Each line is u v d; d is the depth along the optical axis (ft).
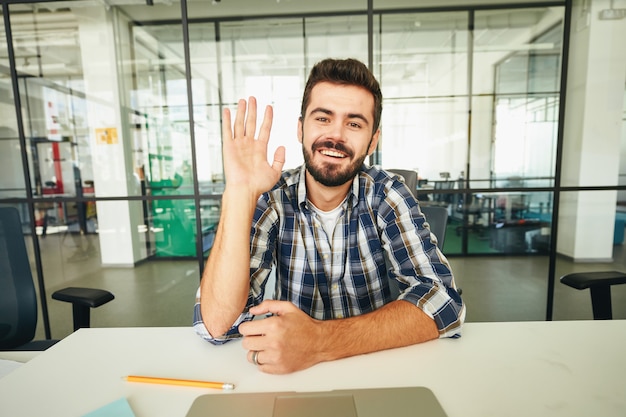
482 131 15.98
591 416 1.50
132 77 15.70
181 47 15.66
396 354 2.07
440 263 2.87
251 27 15.56
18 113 8.87
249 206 2.47
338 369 1.92
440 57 15.71
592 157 13.97
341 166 2.88
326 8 14.84
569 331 2.33
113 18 14.53
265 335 1.93
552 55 14.85
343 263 3.34
